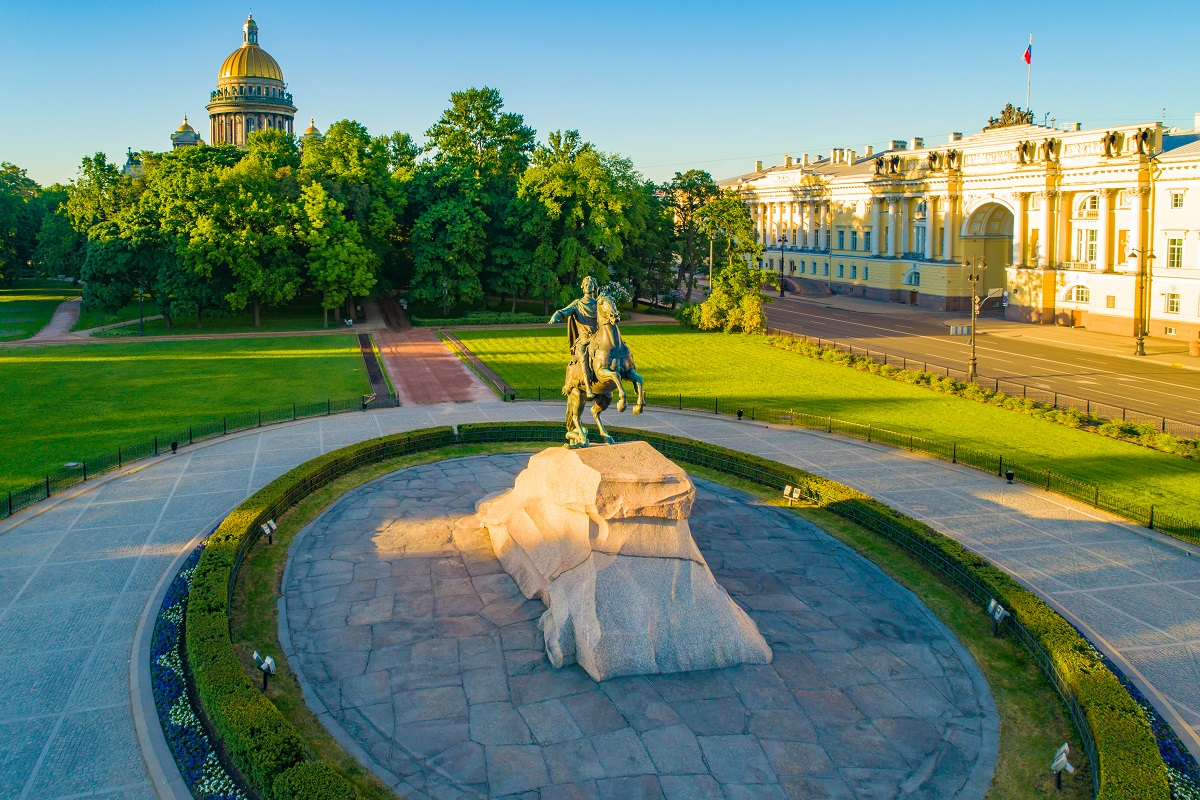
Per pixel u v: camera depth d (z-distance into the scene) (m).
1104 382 62.97
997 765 18.92
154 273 93.81
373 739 19.42
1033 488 38.50
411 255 107.50
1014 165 97.69
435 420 50.97
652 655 22.31
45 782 17.97
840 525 33.41
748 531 32.50
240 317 101.56
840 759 18.97
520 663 22.67
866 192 128.38
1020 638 24.12
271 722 18.27
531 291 101.62
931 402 56.91
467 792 17.73
